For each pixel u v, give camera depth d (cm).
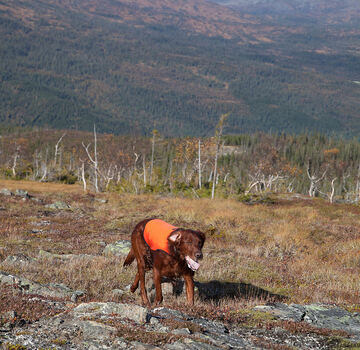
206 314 668
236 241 1981
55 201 3216
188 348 464
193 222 2423
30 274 934
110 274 999
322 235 2402
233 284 1058
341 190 11275
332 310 799
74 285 878
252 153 16138
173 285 878
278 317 709
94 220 2344
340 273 1410
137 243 729
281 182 8994
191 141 7194
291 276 1266
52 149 14112
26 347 443
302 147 17850
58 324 517
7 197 3119
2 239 1554
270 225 2522
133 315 558
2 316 533
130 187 5259
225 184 5694
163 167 10062
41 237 1706
